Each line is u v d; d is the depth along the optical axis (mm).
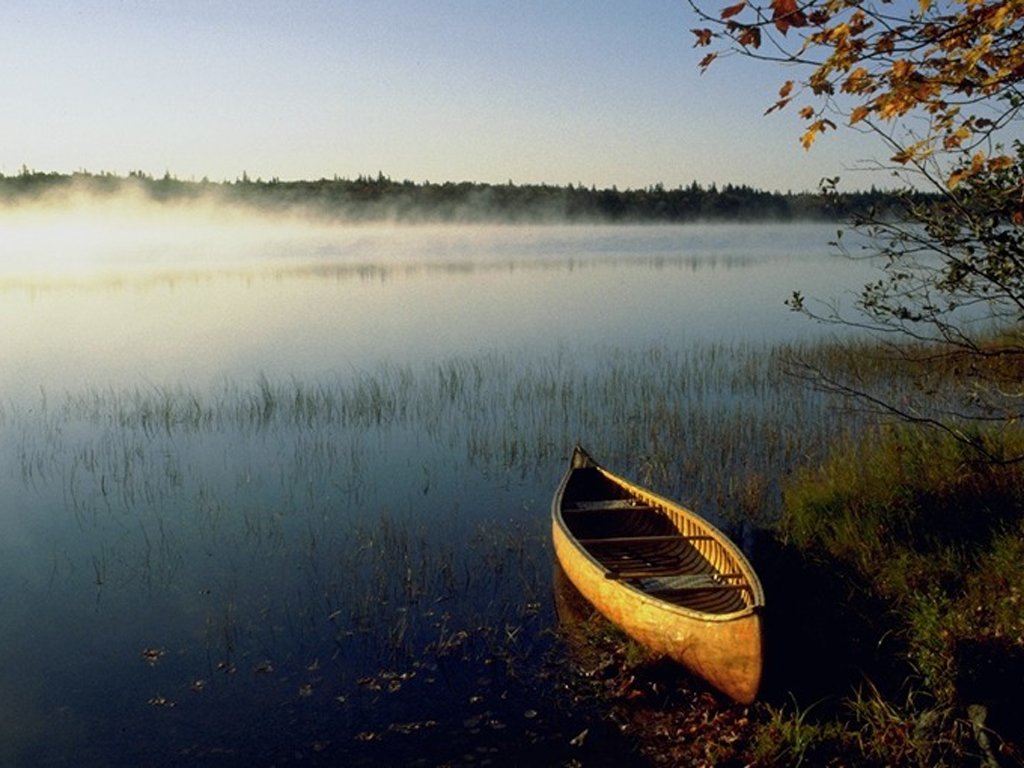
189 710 7039
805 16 4312
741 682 6500
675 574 8773
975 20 4395
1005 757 5250
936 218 6180
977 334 18531
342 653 7891
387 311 34906
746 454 13562
